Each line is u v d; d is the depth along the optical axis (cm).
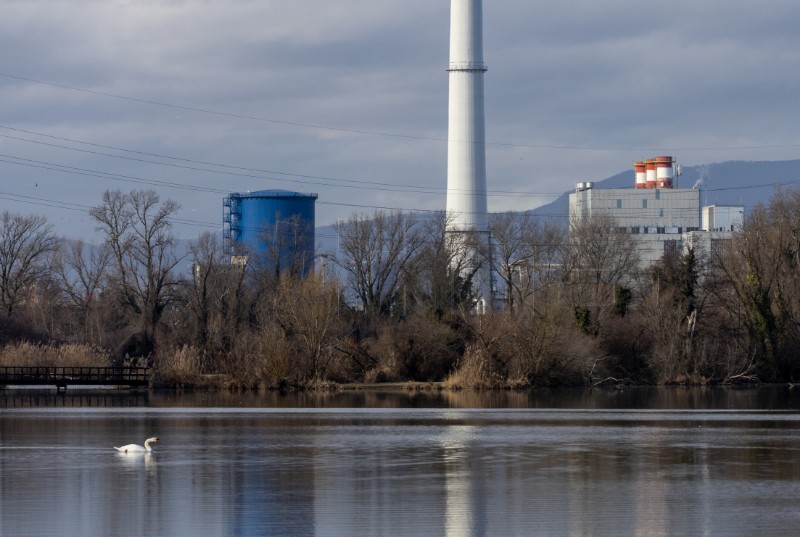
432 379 16338
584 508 6869
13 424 11212
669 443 9762
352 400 14162
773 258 17500
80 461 8638
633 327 17062
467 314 17062
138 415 12162
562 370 16062
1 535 6228
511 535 6203
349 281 19725
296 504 6975
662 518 6588
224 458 8812
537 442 9806
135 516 6656
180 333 17888
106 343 19225
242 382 15725
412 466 8412
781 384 16975
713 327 17412
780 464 8569
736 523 6475
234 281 18762
